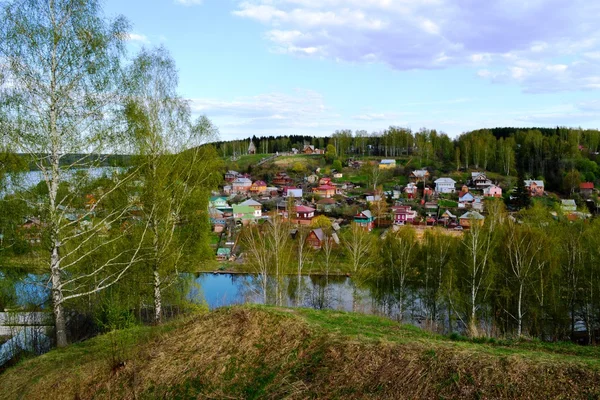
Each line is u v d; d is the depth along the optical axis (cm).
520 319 2253
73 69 1231
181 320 1255
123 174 1559
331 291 3634
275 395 805
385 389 751
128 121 1385
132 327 1488
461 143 11269
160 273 1705
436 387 727
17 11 1149
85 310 1908
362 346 863
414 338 973
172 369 964
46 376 1067
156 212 1619
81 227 1465
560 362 725
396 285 3186
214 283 4078
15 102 1163
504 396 680
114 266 1655
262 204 8344
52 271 1320
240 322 1073
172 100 1736
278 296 2797
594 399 636
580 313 2636
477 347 855
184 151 1791
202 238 1820
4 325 1736
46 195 1284
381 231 6088
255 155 14888
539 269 2380
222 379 898
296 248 4325
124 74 1357
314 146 16062
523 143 10150
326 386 794
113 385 962
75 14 1227
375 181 9175
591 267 2408
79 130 1279
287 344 948
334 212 7262
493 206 3675
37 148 1214
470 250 2630
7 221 1247
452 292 2623
